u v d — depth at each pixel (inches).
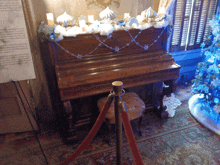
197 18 127.2
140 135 91.7
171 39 127.9
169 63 91.4
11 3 54.1
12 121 95.0
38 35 80.5
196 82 102.1
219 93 94.6
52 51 77.3
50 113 103.0
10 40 58.1
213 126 93.7
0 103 89.4
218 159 76.5
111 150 83.9
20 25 57.2
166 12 95.8
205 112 101.5
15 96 89.4
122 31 83.8
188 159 77.2
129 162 76.9
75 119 97.0
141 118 86.8
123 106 46.4
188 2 119.3
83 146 55.5
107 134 94.0
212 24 91.1
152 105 112.6
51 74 94.3
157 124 100.4
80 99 92.7
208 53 98.1
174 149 82.7
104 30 77.8
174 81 92.4
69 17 78.6
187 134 91.9
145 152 81.5
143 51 91.6
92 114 99.3
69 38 77.8
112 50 86.4
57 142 90.8
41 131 99.0
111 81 78.6
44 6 83.0
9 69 61.9
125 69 83.5
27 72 64.1
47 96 98.2
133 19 82.4
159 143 86.5
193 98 118.7
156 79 87.6
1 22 55.3
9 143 91.5
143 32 87.8
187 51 136.6
